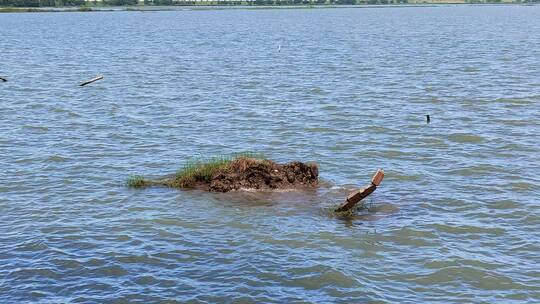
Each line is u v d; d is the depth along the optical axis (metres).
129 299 16.44
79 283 17.30
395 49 83.44
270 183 24.16
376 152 30.27
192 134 34.09
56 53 82.62
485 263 18.47
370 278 17.58
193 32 128.75
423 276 17.75
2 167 27.97
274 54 78.69
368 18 193.88
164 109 41.09
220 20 183.75
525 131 33.81
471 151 30.27
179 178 25.00
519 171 26.97
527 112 38.69
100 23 166.25
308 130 34.75
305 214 21.86
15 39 108.75
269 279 17.45
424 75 55.84
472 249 19.42
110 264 18.36
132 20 183.75
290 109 40.72
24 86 50.97
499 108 40.03
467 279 17.59
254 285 17.12
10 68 64.19
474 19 180.75
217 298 16.48
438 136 33.09
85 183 25.66
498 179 26.00
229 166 24.84
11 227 21.09
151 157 29.61
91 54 81.19
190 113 39.62
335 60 70.06
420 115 38.31
